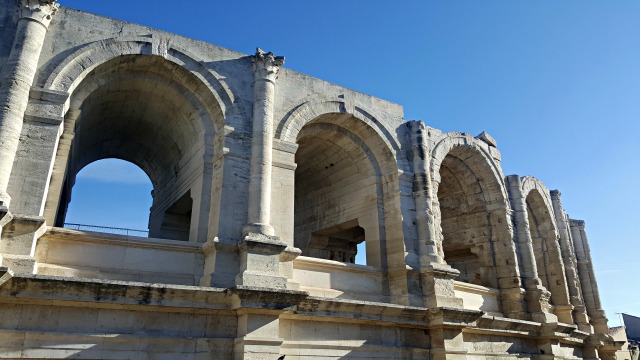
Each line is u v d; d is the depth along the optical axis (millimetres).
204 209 20000
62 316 15438
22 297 14758
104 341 15680
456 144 29016
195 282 18422
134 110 23328
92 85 19391
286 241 20469
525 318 27969
